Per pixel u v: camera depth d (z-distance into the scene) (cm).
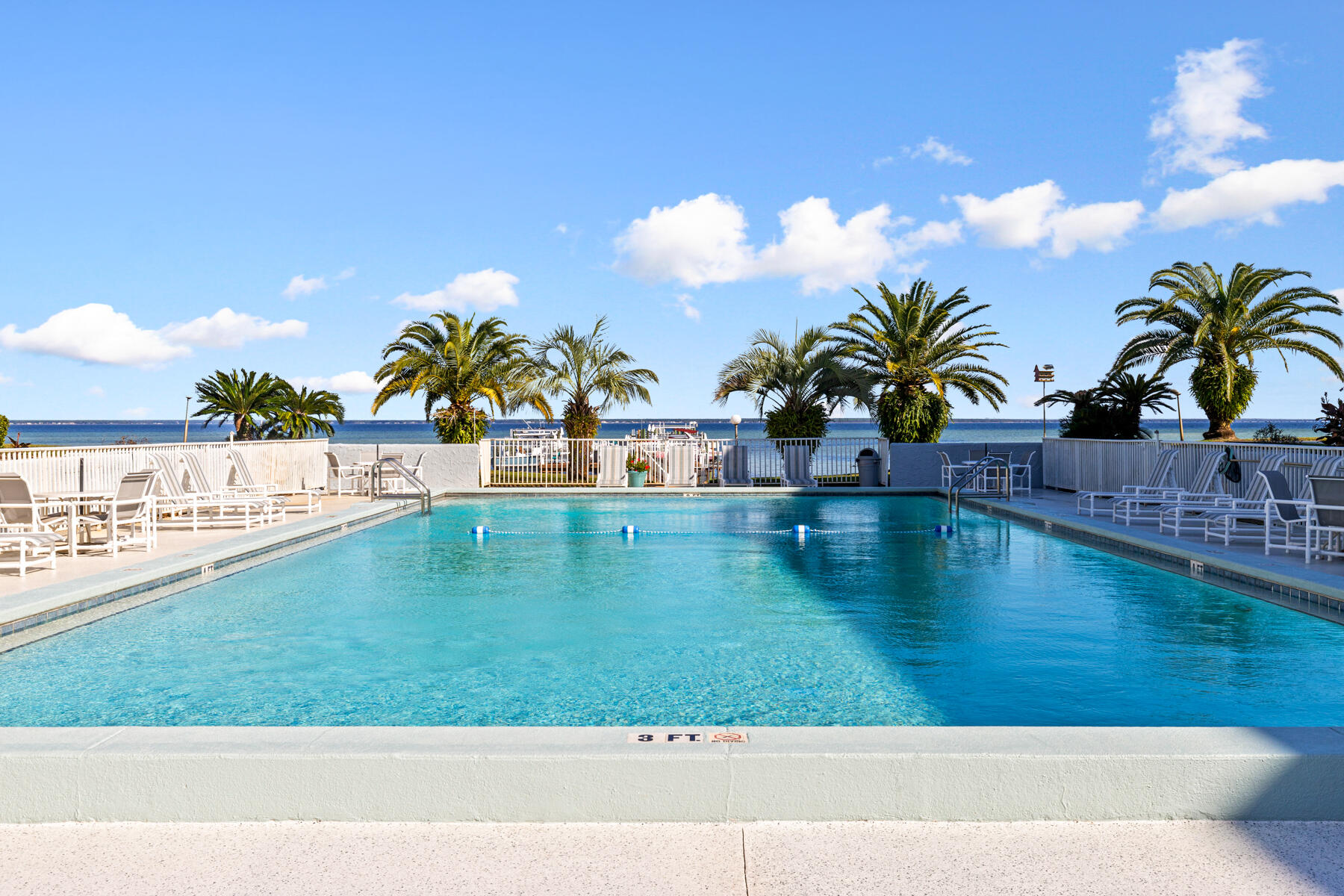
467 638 591
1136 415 2523
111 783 294
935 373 2184
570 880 253
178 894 246
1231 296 2325
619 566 903
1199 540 969
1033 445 1973
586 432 2427
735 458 2030
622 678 496
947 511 1518
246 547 930
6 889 249
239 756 293
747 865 263
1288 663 527
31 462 1047
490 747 298
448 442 2367
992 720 425
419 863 265
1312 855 268
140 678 495
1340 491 782
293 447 1784
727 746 300
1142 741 304
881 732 317
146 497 905
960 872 258
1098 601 717
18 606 602
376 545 1077
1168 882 252
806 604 704
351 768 293
